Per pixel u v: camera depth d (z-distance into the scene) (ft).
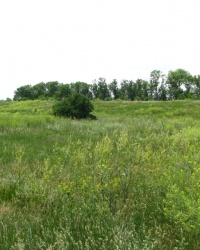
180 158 22.58
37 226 13.04
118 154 24.22
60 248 11.12
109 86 307.58
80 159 21.93
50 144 36.58
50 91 328.29
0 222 13.32
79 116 85.35
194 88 279.49
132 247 10.97
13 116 65.36
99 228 12.28
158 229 12.56
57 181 17.88
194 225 11.54
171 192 14.40
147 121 69.67
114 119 82.69
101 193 15.87
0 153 28.68
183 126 57.41
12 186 18.19
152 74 289.94
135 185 17.17
